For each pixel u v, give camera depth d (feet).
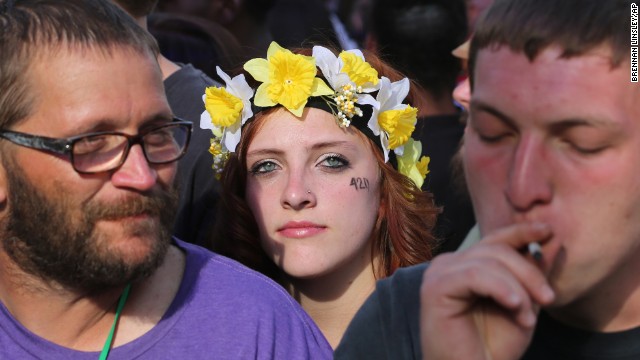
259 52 15.39
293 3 19.36
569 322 5.11
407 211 10.63
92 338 7.10
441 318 4.42
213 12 17.29
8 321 7.14
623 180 4.33
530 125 4.40
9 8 6.82
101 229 6.55
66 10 6.73
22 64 6.57
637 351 4.93
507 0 4.56
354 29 23.35
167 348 7.06
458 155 8.67
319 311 10.68
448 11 14.30
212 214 11.28
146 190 6.60
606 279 4.77
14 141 6.57
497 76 4.47
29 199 6.63
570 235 4.41
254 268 10.80
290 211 10.20
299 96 10.09
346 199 10.23
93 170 6.49
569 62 4.31
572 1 4.36
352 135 10.35
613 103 4.26
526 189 4.39
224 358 7.00
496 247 4.31
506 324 4.48
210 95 10.53
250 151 10.41
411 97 11.51
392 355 5.39
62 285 6.87
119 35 6.71
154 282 7.29
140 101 6.64
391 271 10.64
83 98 6.49
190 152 11.41
